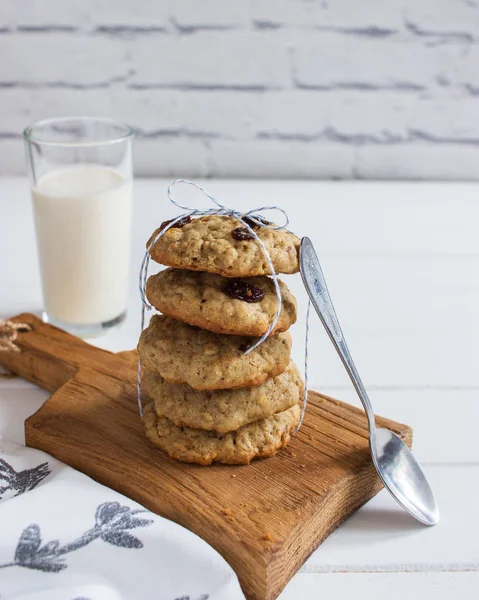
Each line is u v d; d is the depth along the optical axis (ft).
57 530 1.31
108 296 1.93
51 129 1.95
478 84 2.85
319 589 1.33
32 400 1.74
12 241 2.36
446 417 1.71
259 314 1.41
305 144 2.90
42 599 1.22
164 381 1.52
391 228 2.53
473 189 2.91
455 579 1.35
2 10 2.64
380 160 2.95
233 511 1.35
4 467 1.50
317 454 1.48
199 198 2.67
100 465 1.45
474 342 1.98
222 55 2.74
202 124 2.84
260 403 1.47
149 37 2.71
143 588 1.28
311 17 2.72
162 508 1.38
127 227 1.93
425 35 2.77
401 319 2.06
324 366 1.86
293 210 2.62
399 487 1.46
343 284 2.20
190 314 1.41
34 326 1.86
